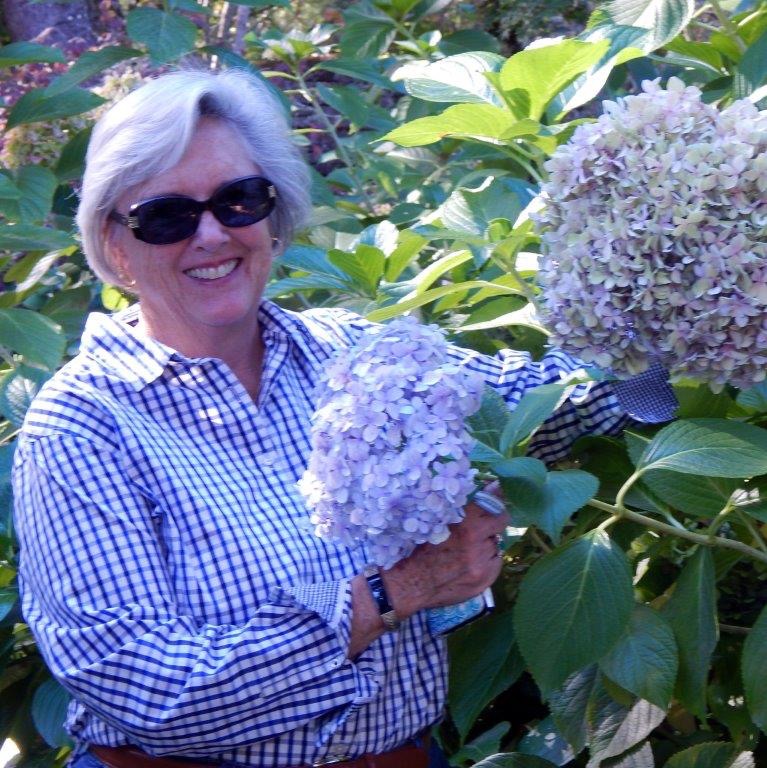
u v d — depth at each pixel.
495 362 1.96
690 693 1.66
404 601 1.56
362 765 1.67
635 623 1.66
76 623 1.54
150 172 1.67
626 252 1.49
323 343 1.87
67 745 2.10
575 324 1.57
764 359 1.49
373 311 1.89
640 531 1.88
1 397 2.50
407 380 1.45
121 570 1.55
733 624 1.97
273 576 1.61
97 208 1.73
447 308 2.21
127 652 1.50
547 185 1.61
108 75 4.30
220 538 1.60
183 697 1.47
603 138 1.52
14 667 2.32
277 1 3.26
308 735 1.61
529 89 1.90
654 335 1.54
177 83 1.70
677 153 1.48
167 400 1.69
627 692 1.76
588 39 2.06
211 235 1.67
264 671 1.50
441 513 1.42
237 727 1.52
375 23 3.63
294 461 1.72
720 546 1.77
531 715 2.15
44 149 3.35
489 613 1.86
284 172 1.84
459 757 1.93
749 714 1.80
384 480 1.40
